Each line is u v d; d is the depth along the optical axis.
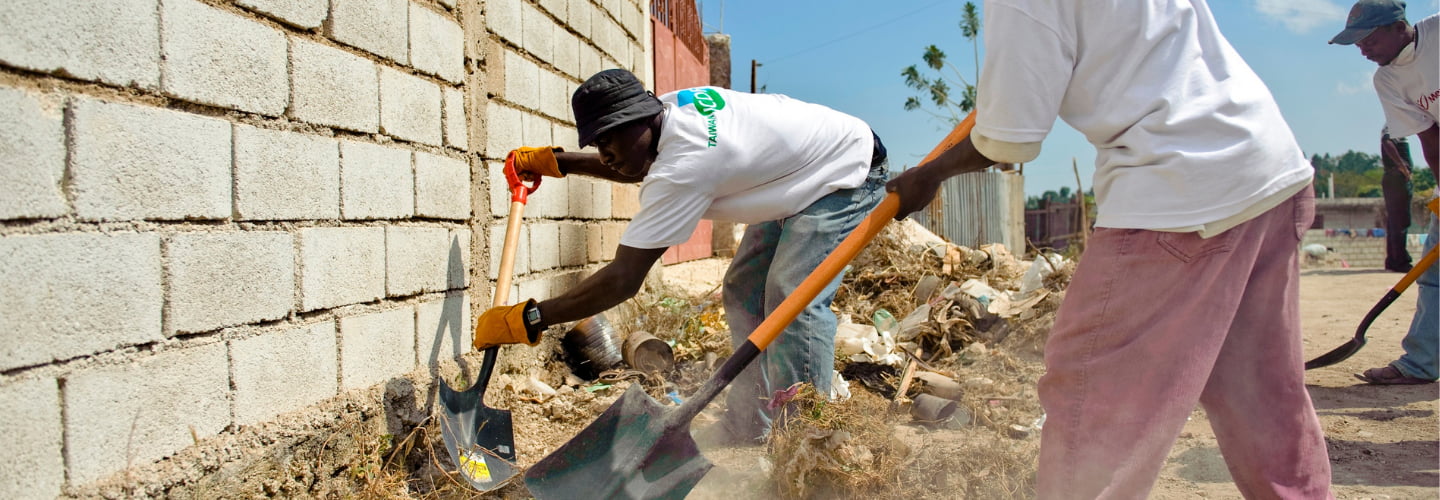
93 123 1.78
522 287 3.86
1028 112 1.74
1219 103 1.69
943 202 15.66
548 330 4.21
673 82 8.20
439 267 3.15
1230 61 1.76
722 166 2.74
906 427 3.38
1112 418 1.79
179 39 1.98
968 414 3.37
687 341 4.79
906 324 4.76
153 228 1.93
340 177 2.56
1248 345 1.87
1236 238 1.71
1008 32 1.73
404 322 2.92
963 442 2.91
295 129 2.38
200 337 2.07
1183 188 1.67
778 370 3.05
